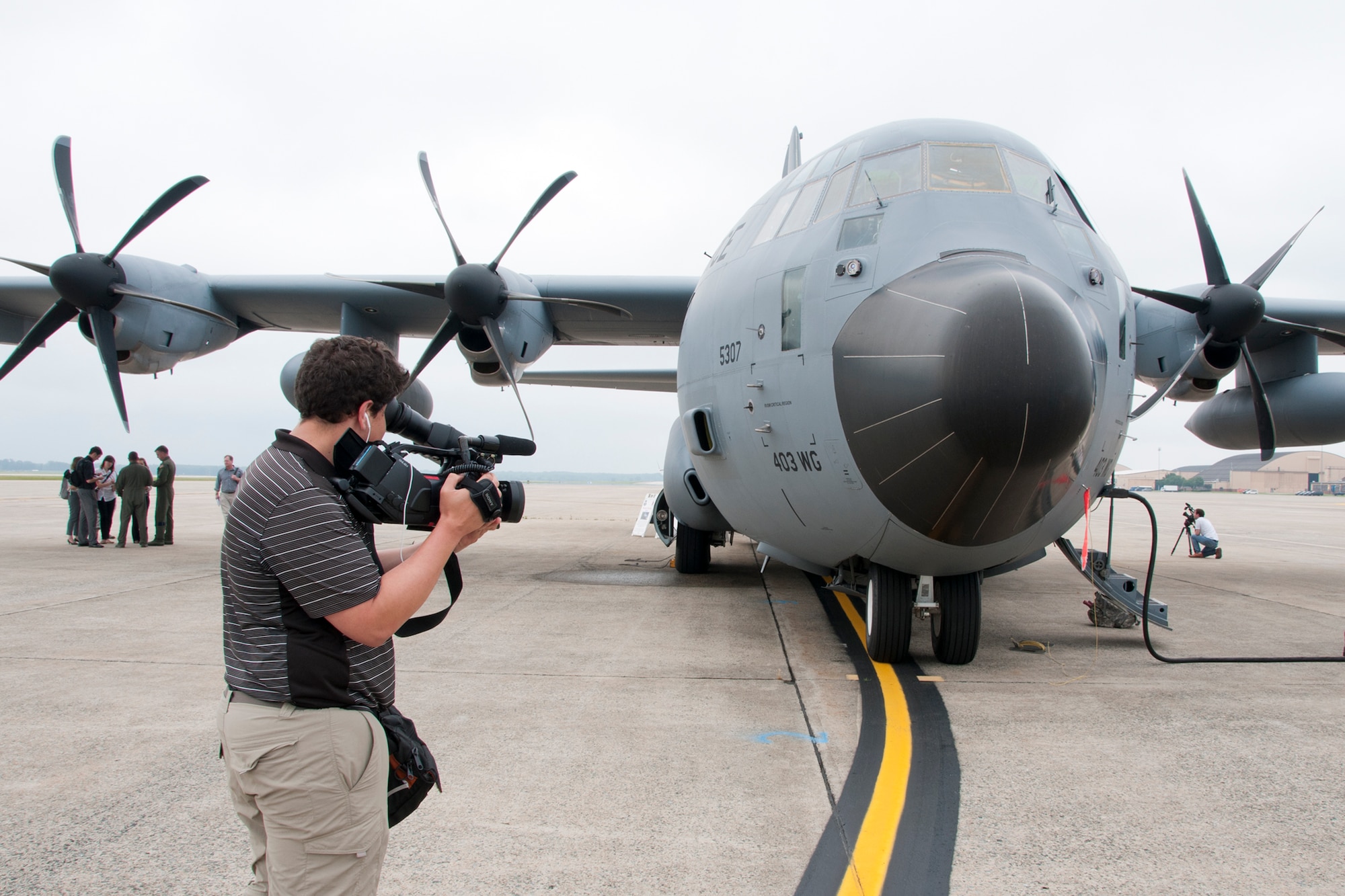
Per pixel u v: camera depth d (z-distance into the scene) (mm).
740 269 5926
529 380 12445
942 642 5227
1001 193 5035
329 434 1796
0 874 2504
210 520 19359
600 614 7027
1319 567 11469
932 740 3791
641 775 3346
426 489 1776
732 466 5914
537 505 30312
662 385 13070
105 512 13500
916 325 4125
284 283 10414
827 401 4633
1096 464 4836
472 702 4352
